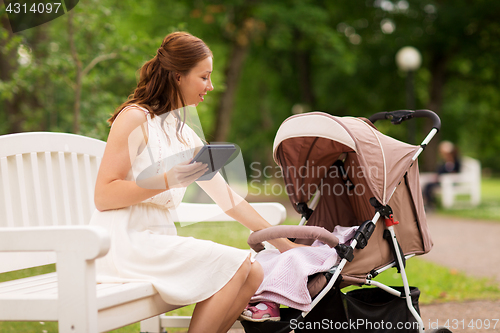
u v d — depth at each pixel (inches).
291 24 584.7
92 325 75.8
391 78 713.0
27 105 327.3
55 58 239.0
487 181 1472.7
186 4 562.9
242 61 582.2
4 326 144.4
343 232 109.0
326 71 757.3
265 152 1085.8
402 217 114.7
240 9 560.4
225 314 91.3
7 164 111.3
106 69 263.9
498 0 608.7
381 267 110.9
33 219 115.7
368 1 675.4
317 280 100.4
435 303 177.2
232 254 92.4
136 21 518.9
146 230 96.3
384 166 108.2
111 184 91.9
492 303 175.5
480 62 663.1
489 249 297.4
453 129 811.4
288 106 863.1
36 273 168.2
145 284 86.9
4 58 299.0
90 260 76.2
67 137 125.4
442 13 624.7
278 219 128.4
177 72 100.3
